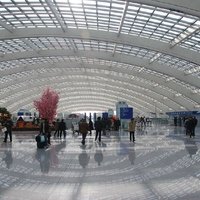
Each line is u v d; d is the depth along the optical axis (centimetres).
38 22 3494
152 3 2203
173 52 3653
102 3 2823
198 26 2983
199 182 959
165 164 1341
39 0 2841
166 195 793
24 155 1678
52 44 4503
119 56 4719
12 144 2472
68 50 4769
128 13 2950
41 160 1472
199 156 1617
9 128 2706
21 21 3441
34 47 4512
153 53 4350
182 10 2184
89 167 1255
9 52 4703
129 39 3638
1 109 4822
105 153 1777
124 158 1544
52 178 1020
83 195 787
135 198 761
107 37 3644
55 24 3581
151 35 3578
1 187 884
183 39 3372
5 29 3625
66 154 1727
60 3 2916
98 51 4750
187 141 2712
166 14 2841
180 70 4766
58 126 3406
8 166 1284
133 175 1076
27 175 1073
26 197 764
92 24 3525
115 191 834
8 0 2845
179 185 913
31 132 4559
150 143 2506
